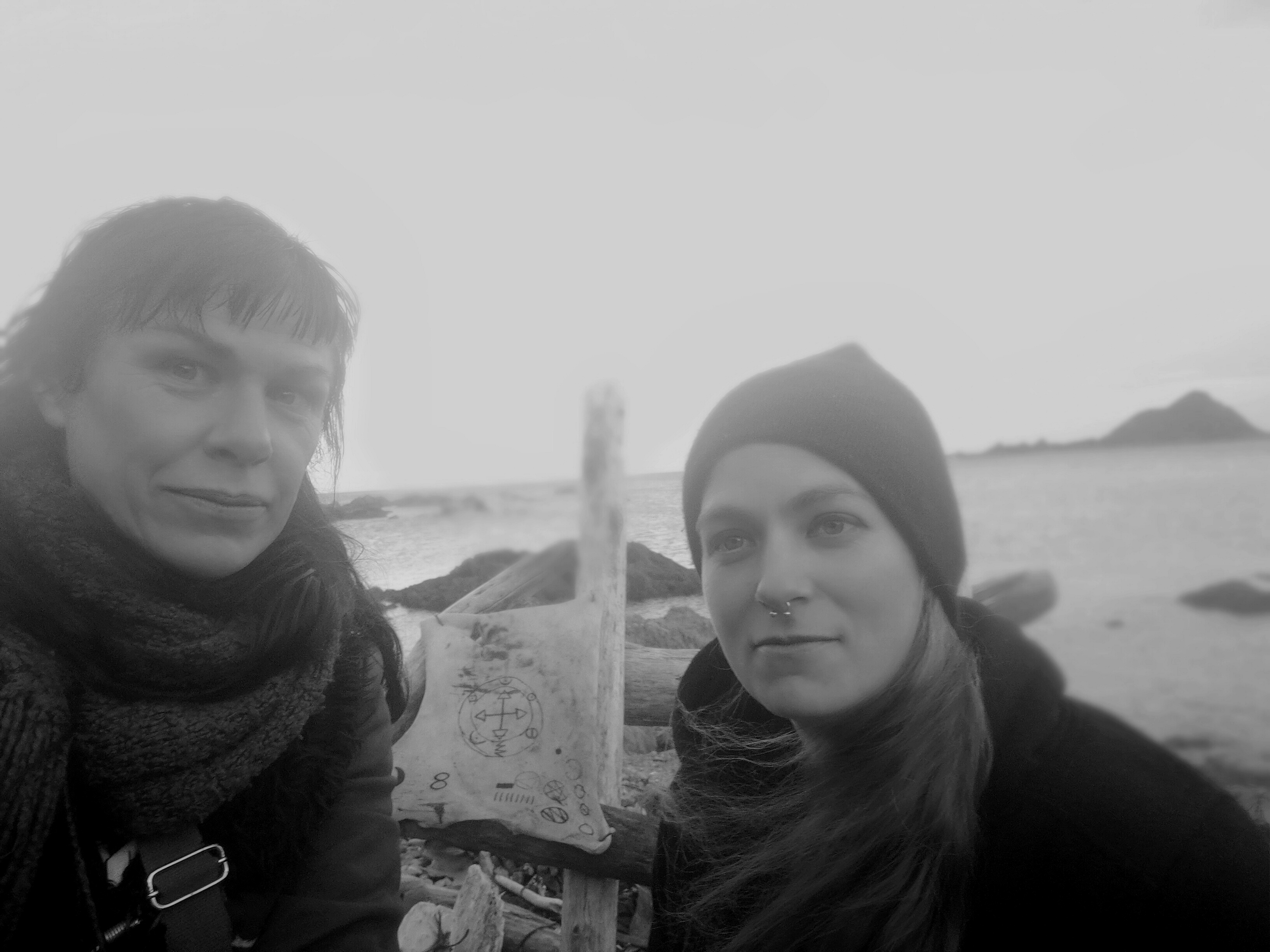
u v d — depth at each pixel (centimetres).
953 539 53
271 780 59
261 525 55
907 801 49
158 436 51
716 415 55
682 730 70
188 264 51
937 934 49
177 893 53
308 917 60
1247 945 43
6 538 52
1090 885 46
